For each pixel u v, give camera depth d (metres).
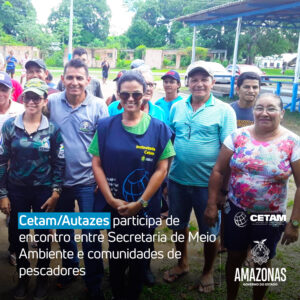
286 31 41.12
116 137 2.66
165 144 2.68
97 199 2.87
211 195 2.85
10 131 2.85
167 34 65.31
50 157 2.98
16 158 2.87
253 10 15.22
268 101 2.47
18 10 62.44
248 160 2.54
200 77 3.03
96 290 2.99
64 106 3.10
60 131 3.05
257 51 43.91
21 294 3.10
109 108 3.78
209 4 49.12
